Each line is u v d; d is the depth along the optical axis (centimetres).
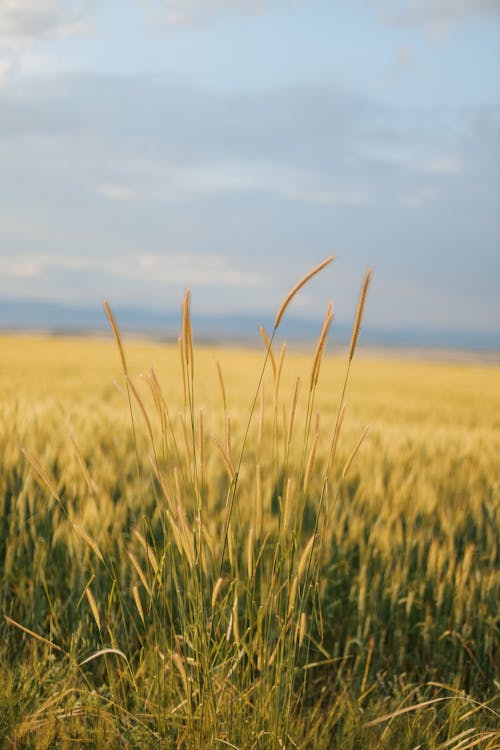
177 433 565
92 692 259
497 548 441
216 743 224
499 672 335
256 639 237
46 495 429
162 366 2484
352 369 3269
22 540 396
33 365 2317
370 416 1187
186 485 261
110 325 220
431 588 386
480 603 363
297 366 3155
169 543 241
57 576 362
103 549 344
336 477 518
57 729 245
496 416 1395
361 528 414
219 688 241
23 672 277
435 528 464
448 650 353
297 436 664
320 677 322
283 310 222
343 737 253
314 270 212
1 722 243
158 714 234
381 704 289
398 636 354
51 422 625
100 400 1149
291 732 242
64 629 338
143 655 289
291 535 238
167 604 240
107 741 240
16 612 355
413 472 514
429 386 2364
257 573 352
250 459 563
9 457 478
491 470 588
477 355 12875
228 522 235
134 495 429
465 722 266
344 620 366
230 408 1045
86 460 523
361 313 218
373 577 391
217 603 252
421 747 251
